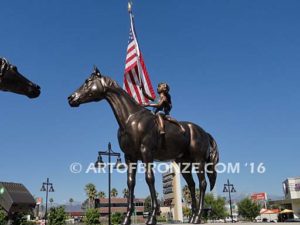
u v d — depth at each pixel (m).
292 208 47.28
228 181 36.59
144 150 5.04
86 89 5.25
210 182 5.98
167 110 5.73
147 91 7.25
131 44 7.68
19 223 25.61
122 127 5.18
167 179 50.56
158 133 5.25
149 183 4.95
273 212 46.47
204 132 5.95
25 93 5.14
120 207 74.88
